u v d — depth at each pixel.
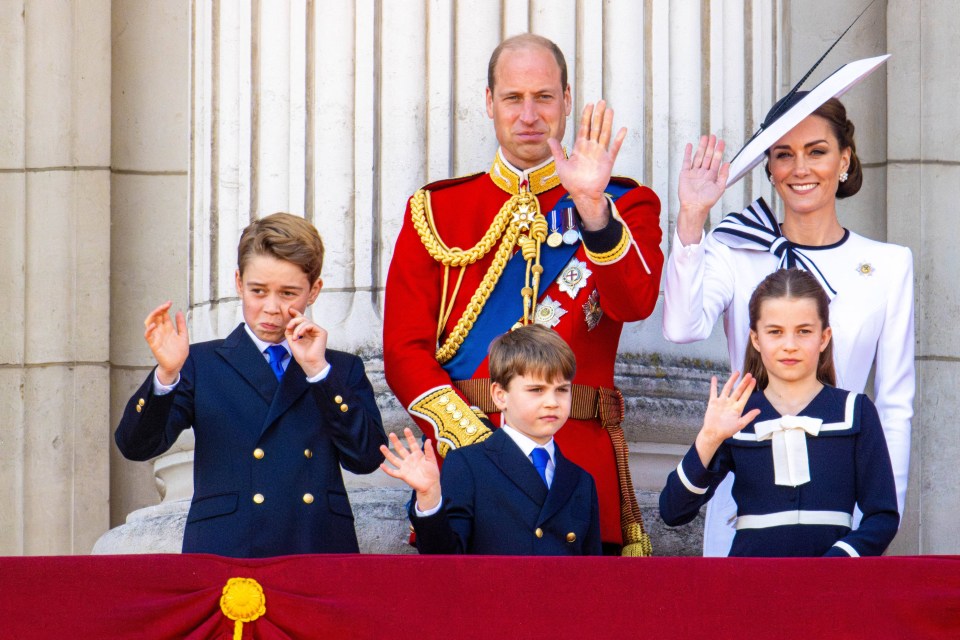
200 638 14.32
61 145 27.66
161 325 16.42
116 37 28.30
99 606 14.26
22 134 27.58
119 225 27.89
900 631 14.30
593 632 14.30
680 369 21.70
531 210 19.19
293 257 17.27
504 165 19.56
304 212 21.83
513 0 21.92
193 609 14.34
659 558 14.50
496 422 18.50
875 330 18.89
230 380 17.27
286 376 17.19
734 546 16.73
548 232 19.16
